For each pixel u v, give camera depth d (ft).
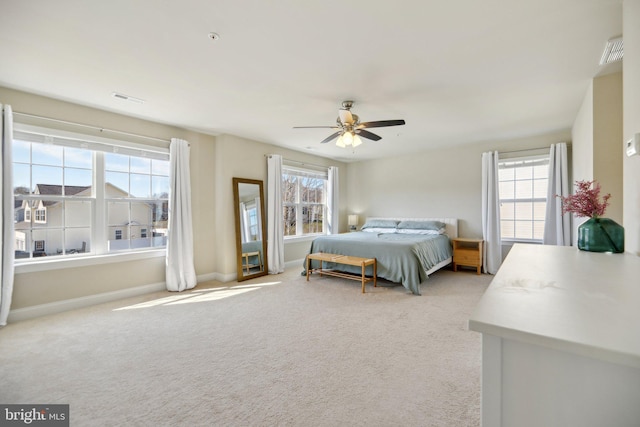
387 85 9.50
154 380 6.43
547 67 8.32
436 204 19.49
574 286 3.49
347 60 7.95
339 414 5.33
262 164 17.37
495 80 9.14
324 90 9.89
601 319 2.43
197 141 15.06
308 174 20.62
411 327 9.29
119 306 11.36
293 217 19.81
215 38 6.90
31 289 10.19
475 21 6.30
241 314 10.48
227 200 15.51
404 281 13.17
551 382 2.23
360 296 12.62
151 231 13.57
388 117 12.71
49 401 5.74
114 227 12.38
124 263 12.47
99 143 11.71
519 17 6.16
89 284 11.49
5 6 5.71
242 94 10.21
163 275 13.71
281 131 14.97
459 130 14.76
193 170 14.89
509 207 17.11
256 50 7.44
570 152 14.87
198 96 10.39
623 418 2.03
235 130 14.79
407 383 6.27
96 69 8.41
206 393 5.98
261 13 6.02
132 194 12.94
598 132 8.84
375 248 14.24
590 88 9.29
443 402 5.65
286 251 18.97
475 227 17.99
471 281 15.11
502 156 16.88
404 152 20.10
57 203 10.96
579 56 7.72
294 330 9.09
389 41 7.07
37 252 10.52
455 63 8.11
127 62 8.02
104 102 10.93
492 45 7.23
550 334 2.14
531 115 12.46
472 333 8.84
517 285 3.56
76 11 5.91
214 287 14.17
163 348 7.93
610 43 7.09
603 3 5.73
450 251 17.69
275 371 6.77
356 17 6.16
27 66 8.22
